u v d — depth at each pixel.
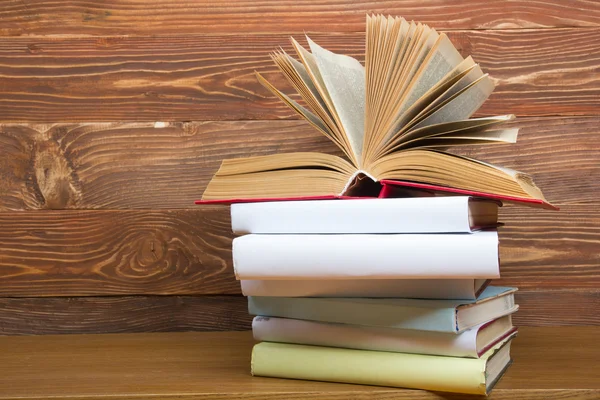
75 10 1.09
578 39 1.05
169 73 1.08
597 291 1.04
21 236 1.08
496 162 1.05
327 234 0.71
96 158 1.08
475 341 0.68
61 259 1.08
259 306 0.80
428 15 1.06
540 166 1.05
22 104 1.09
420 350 0.71
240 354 0.90
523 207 1.05
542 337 0.96
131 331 1.08
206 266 1.07
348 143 0.77
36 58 1.09
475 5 1.06
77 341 1.01
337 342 0.75
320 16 1.07
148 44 1.09
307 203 0.72
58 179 1.08
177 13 1.08
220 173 0.83
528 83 1.05
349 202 0.70
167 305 1.08
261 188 0.80
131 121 1.09
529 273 1.05
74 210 1.08
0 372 0.81
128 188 1.08
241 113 1.08
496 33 1.05
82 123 1.09
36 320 1.08
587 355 0.85
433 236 0.66
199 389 0.72
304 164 0.78
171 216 1.08
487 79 0.83
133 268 1.08
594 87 1.04
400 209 0.68
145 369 0.82
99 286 1.08
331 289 0.74
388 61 0.75
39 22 1.09
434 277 0.66
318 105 0.80
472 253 0.64
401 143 0.76
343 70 0.85
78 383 0.75
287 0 1.08
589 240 1.04
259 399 0.70
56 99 1.09
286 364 0.76
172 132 1.08
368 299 0.73
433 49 0.72
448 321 0.67
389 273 0.67
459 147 1.06
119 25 1.09
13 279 1.08
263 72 1.08
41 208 1.08
